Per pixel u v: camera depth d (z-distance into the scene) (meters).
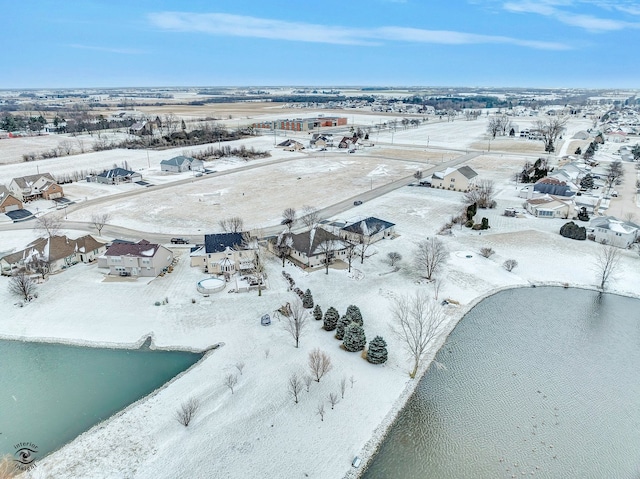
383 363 48.38
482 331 55.25
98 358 49.28
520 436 39.69
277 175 137.38
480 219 95.25
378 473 35.62
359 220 85.00
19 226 91.00
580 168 138.00
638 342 53.75
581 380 47.03
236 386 44.25
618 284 66.81
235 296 61.66
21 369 47.56
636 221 92.25
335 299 61.03
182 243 81.25
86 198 111.62
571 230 83.62
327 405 42.12
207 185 124.94
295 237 74.62
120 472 34.78
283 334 53.00
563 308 60.94
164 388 44.06
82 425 39.97
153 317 56.62
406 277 67.94
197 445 37.34
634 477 35.84
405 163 155.50
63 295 62.09
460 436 39.50
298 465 35.78
